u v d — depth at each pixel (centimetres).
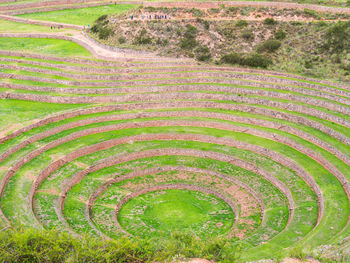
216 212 3775
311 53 5784
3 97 5403
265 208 3700
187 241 2530
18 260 2288
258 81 5556
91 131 4794
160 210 3781
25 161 4069
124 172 4231
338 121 4622
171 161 4453
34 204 3494
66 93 5472
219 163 4412
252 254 2809
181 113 5175
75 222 3372
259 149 4481
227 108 5225
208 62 6044
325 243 2841
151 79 5688
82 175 4103
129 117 5100
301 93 5228
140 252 2416
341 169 3897
